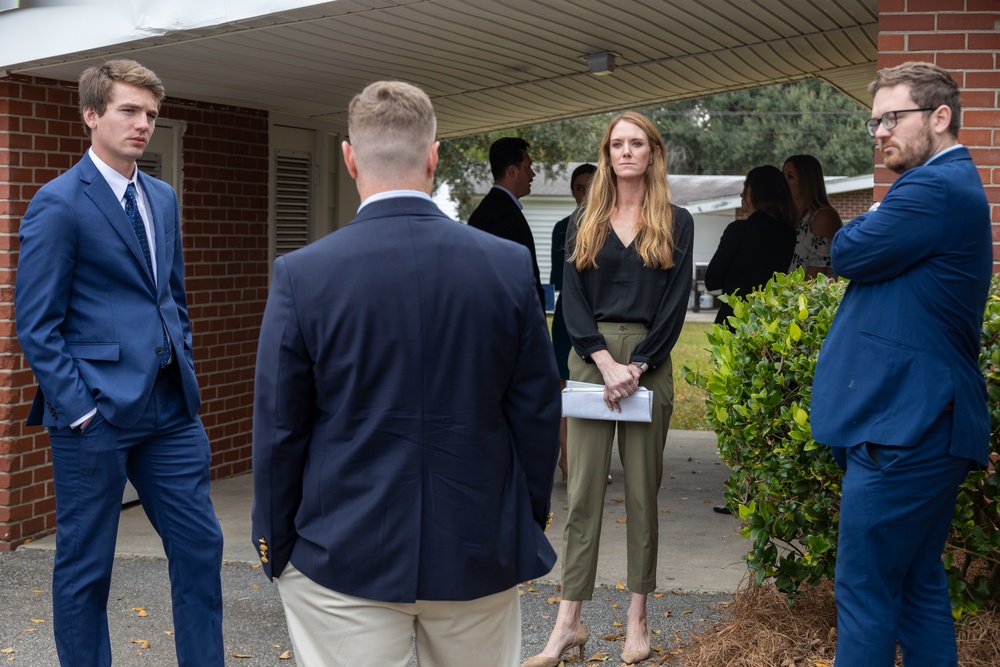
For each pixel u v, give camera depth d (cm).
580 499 411
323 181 888
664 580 519
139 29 529
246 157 780
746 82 928
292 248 859
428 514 241
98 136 381
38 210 371
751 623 424
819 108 3894
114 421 370
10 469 582
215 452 756
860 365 313
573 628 412
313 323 237
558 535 617
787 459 384
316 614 251
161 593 510
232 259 766
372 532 240
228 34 537
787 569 398
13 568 551
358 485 241
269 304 243
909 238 302
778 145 3975
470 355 241
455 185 2586
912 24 476
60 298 370
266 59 611
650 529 414
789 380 393
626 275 407
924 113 312
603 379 409
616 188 417
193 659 383
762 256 637
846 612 319
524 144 668
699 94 972
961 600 383
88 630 379
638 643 415
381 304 237
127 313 380
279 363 239
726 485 422
